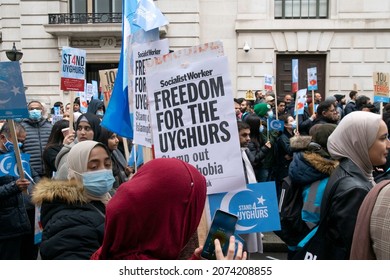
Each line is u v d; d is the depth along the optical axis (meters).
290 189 4.03
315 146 3.78
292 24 19.28
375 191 2.08
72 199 3.01
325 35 19.28
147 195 1.94
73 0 20.86
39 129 7.18
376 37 19.14
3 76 4.07
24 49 20.45
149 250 1.97
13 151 4.86
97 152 3.16
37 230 4.32
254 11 19.42
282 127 7.45
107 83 6.96
